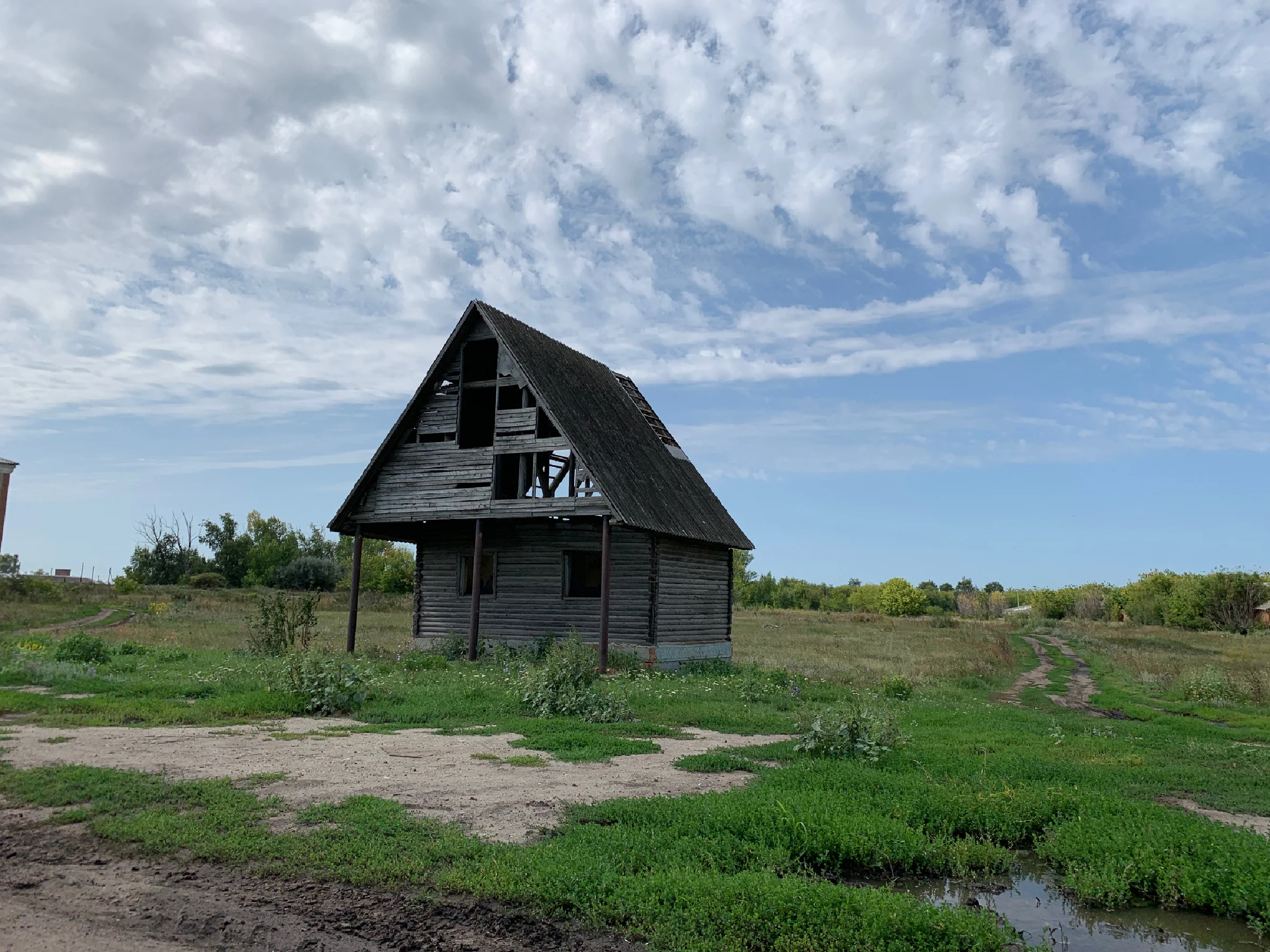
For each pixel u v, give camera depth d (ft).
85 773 28.84
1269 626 211.82
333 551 311.27
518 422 78.43
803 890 19.84
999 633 194.80
